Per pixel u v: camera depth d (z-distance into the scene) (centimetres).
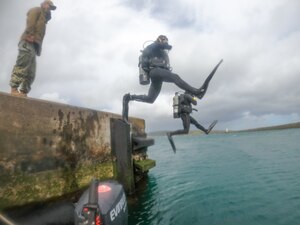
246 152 1970
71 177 561
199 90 367
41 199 468
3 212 392
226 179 977
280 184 838
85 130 629
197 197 753
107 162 723
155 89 470
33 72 561
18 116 435
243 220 549
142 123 1086
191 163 1542
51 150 507
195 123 452
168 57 441
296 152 1738
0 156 397
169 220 582
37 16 550
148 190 889
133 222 582
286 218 543
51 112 514
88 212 259
